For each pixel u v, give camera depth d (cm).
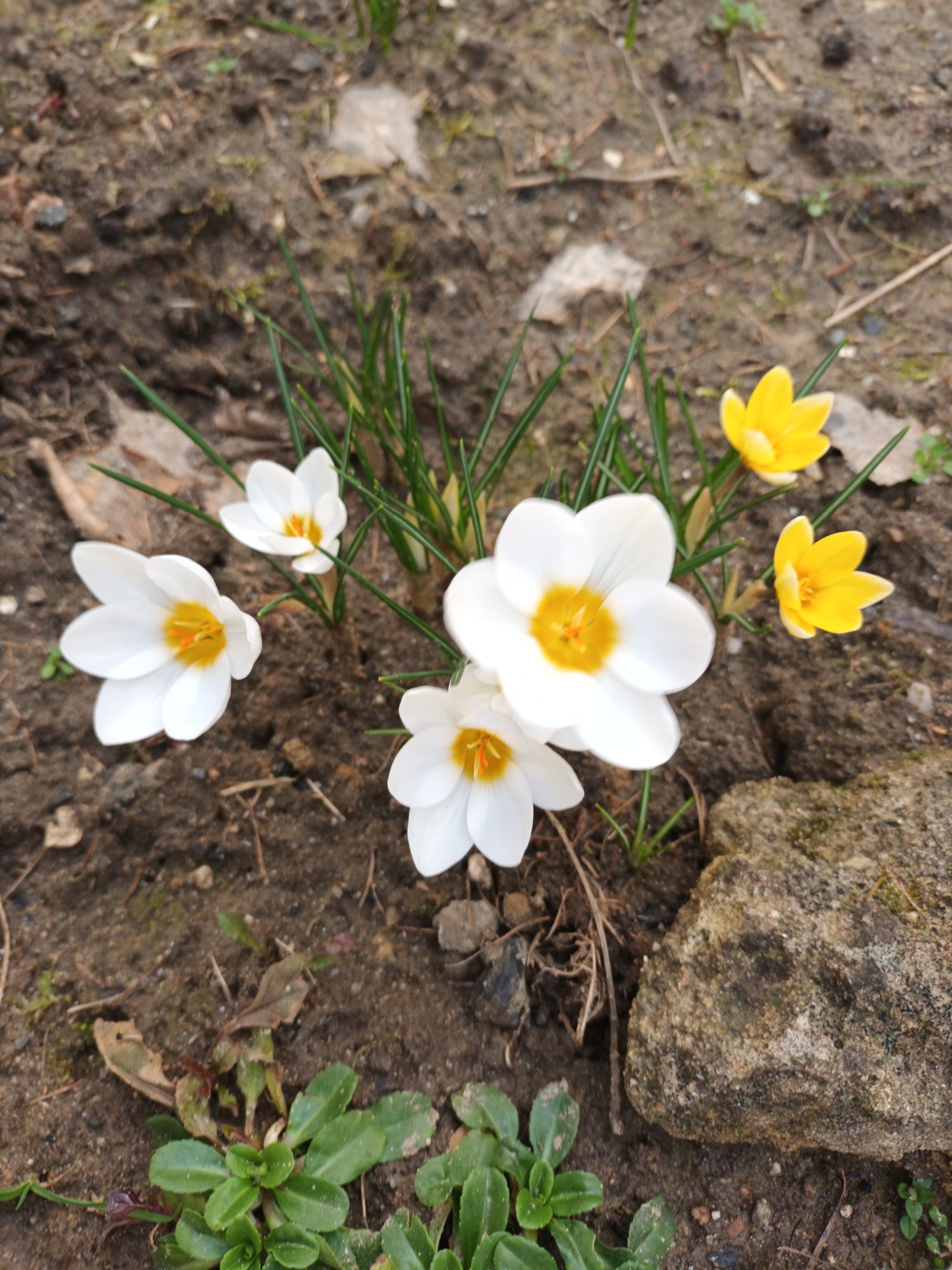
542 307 40
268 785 32
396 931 30
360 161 41
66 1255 26
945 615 32
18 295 36
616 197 41
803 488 36
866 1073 24
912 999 25
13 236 37
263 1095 28
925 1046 24
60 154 39
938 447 35
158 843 31
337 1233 25
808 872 27
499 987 28
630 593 20
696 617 20
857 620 25
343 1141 26
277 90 42
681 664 20
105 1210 26
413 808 24
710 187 41
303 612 34
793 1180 27
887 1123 25
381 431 34
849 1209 27
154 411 38
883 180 40
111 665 25
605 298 40
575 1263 25
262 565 36
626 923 29
